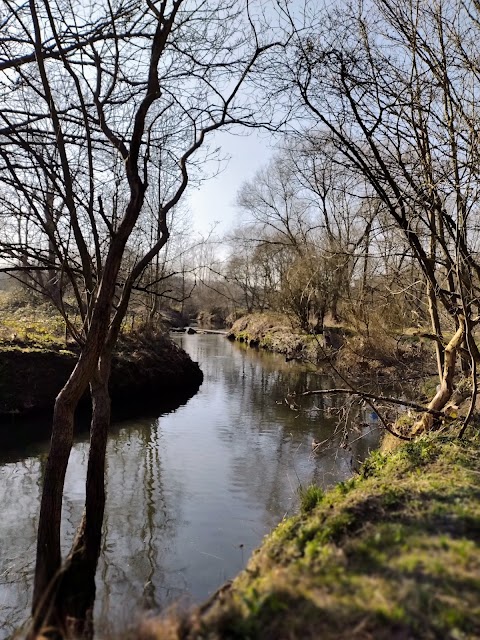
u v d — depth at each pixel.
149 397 16.80
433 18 5.64
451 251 6.49
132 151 5.00
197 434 12.42
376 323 9.45
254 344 34.22
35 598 4.11
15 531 7.14
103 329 4.76
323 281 10.23
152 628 2.58
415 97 5.67
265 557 3.41
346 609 2.36
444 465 4.58
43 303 20.45
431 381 10.72
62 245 4.96
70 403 4.65
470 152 5.25
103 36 5.21
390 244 6.68
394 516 3.46
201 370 22.59
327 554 3.01
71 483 8.84
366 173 5.77
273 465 10.01
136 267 5.62
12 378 13.21
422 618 2.24
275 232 26.75
